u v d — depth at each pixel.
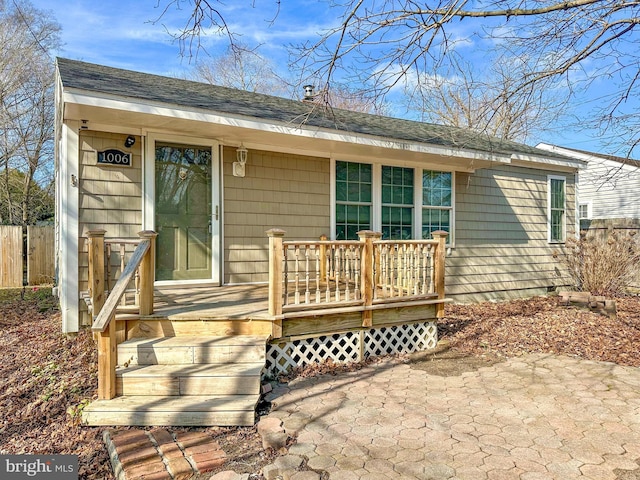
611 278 9.49
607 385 4.16
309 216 6.92
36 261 11.87
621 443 2.95
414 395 3.88
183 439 3.02
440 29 4.21
